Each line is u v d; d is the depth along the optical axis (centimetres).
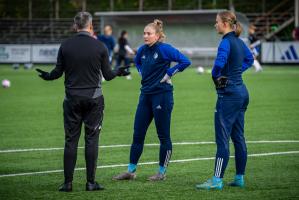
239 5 7438
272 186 1345
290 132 2130
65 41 1313
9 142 1981
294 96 3319
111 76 1326
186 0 7700
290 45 6284
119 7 7844
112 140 2012
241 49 1313
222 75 1305
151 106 1422
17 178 1443
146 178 1446
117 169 1555
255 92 3550
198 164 1606
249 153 1747
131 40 6719
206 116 2580
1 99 3347
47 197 1249
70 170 1303
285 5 7300
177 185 1363
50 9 7962
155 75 1409
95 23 7650
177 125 2331
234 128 1343
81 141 2017
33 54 6775
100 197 1246
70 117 1307
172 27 6700
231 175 1477
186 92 3625
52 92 3772
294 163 1602
